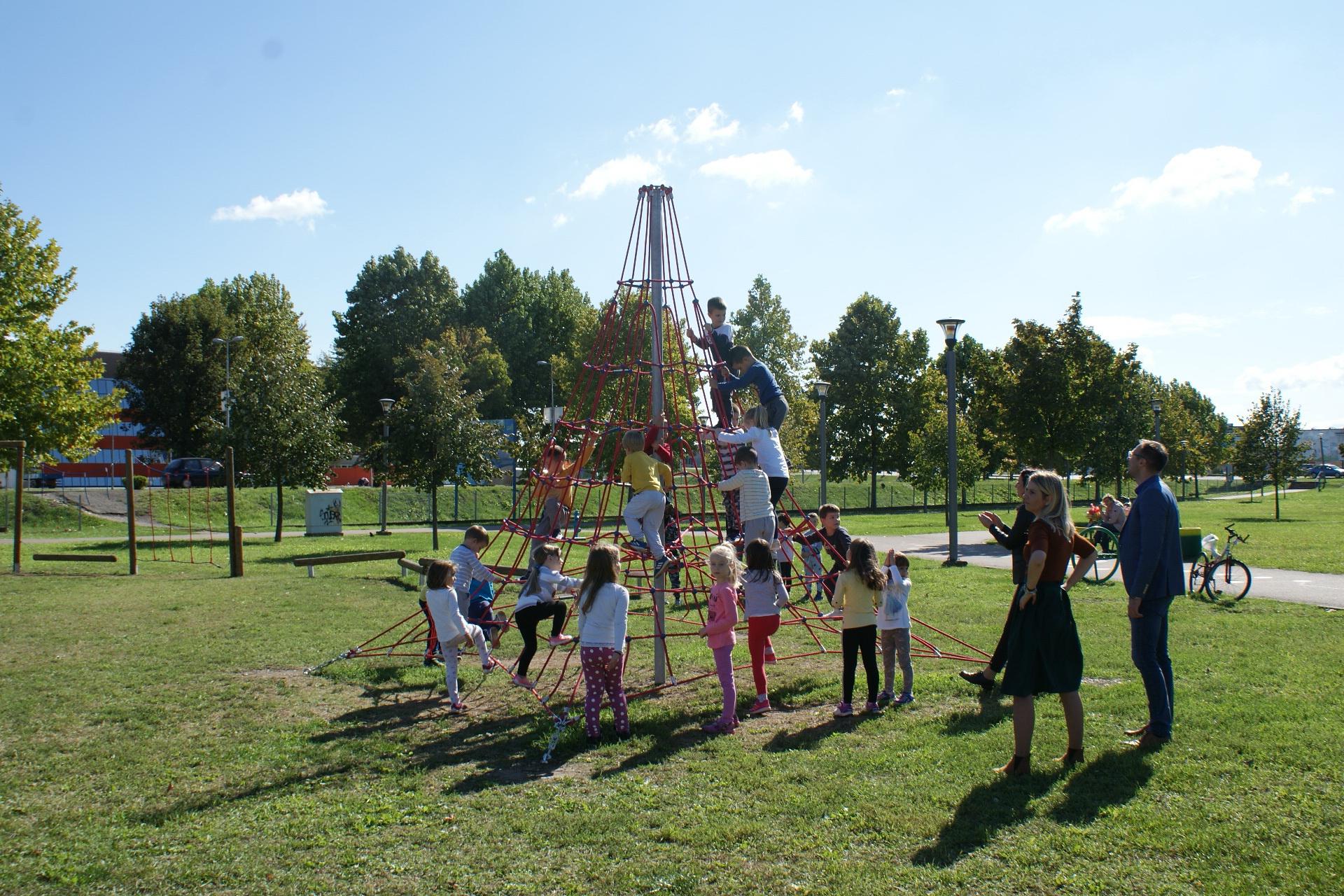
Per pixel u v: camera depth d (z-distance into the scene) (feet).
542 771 18.89
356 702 25.09
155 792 17.81
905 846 14.39
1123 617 35.83
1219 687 23.77
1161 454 19.30
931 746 19.53
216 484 141.79
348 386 209.05
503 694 26.11
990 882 13.09
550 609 25.57
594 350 29.32
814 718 22.59
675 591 26.89
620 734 21.13
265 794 17.69
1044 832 14.73
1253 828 14.55
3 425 81.35
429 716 23.66
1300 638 30.86
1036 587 17.56
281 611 40.40
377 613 40.04
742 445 27.25
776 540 27.22
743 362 28.02
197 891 13.51
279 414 87.40
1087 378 87.66
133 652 31.19
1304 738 19.03
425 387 79.10
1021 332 90.12
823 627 33.01
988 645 31.58
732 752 19.65
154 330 159.63
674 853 14.39
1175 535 19.16
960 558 65.72
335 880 13.75
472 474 79.92
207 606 41.86
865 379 161.07
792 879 13.33
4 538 94.12
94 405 87.81
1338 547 68.44
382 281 214.28
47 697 25.11
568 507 28.91
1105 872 13.25
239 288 203.21
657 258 27.89
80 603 42.14
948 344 61.72
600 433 29.40
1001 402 91.40
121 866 14.34
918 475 132.05
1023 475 22.36
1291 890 12.49
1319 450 350.43
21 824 16.25
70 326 88.69
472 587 29.89
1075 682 17.71
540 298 246.27
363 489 137.90
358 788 18.01
